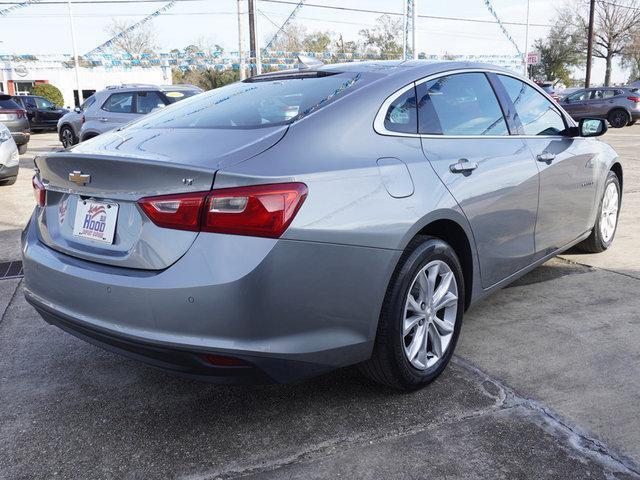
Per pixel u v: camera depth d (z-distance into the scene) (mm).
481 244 3090
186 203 2172
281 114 2660
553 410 2631
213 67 30547
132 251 2305
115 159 2291
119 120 11797
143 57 31703
